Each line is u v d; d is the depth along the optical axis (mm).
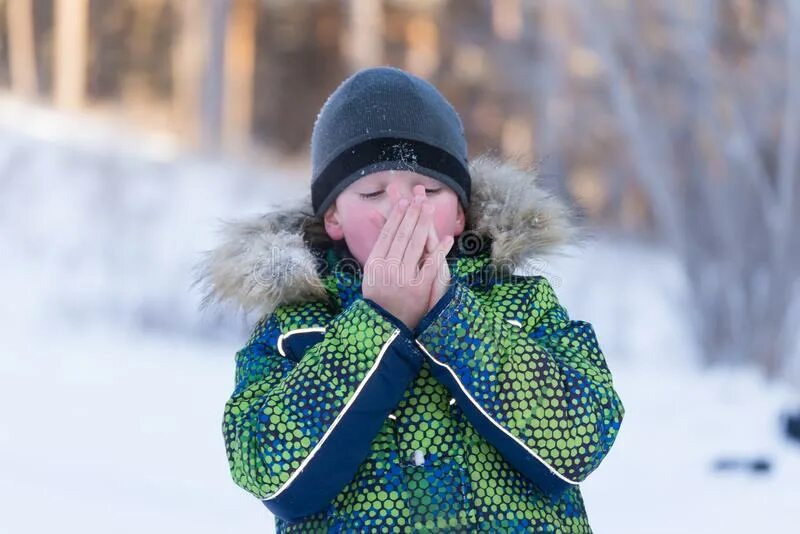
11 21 41156
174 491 7246
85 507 6832
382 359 2633
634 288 17078
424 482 2678
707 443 8484
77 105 37438
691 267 14000
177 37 40219
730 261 13688
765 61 13727
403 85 3062
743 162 13609
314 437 2588
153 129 34688
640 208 18172
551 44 17828
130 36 41406
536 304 2963
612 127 17594
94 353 13727
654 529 6137
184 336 15953
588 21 13969
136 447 8523
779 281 13234
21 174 23469
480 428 2674
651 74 13977
